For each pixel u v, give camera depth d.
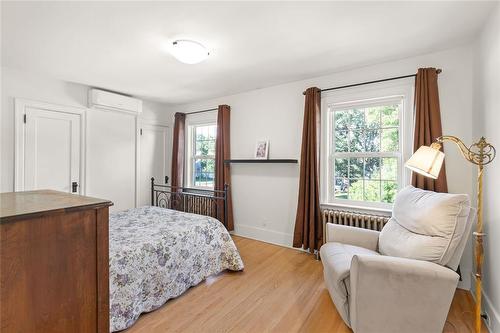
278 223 3.46
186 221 2.51
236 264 2.53
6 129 2.86
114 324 1.62
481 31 2.01
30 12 1.76
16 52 2.43
